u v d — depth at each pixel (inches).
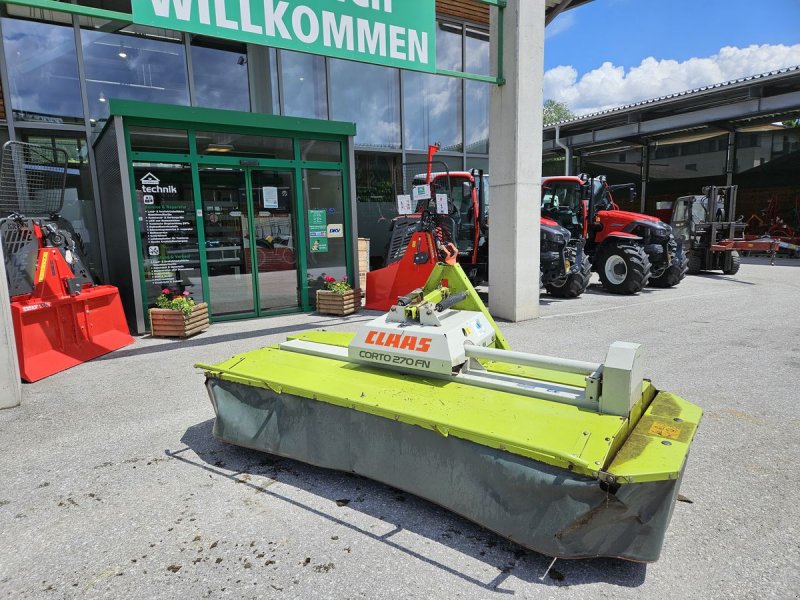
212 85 343.3
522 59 258.1
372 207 425.1
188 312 254.8
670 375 188.7
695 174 873.5
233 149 285.6
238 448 138.8
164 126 264.2
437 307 130.9
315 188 314.8
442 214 287.6
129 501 113.8
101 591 86.5
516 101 259.8
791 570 89.1
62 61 290.0
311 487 118.7
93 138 300.0
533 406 103.2
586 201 378.3
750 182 813.9
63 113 292.5
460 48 458.9
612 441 87.7
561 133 804.0
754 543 96.3
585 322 281.1
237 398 133.5
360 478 122.9
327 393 115.4
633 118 703.1
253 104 360.5
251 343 244.5
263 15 189.9
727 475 120.0
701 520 103.4
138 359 221.9
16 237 221.6
